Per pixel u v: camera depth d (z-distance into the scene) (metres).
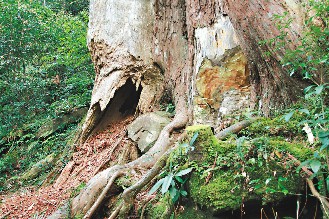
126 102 7.28
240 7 4.05
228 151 3.11
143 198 3.83
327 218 2.49
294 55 3.48
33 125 9.61
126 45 6.75
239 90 4.62
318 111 3.41
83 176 5.84
